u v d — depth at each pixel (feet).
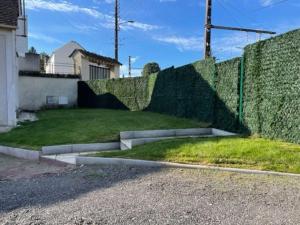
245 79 33.14
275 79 28.81
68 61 120.16
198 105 42.34
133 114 54.39
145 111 63.57
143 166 24.77
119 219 14.84
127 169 24.11
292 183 19.70
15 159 30.42
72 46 130.82
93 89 82.07
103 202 17.08
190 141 29.60
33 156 29.94
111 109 74.28
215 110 38.40
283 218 14.73
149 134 35.78
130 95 70.69
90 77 95.30
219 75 37.55
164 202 16.88
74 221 14.73
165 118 46.16
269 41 29.58
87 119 47.11
